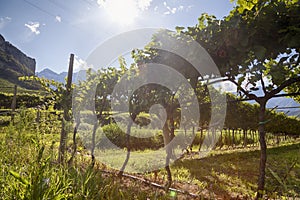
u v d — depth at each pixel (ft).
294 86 10.11
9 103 59.00
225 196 10.57
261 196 7.86
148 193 8.26
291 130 50.16
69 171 7.84
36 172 5.62
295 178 14.32
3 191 5.66
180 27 10.73
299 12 7.58
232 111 35.68
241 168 20.45
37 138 9.29
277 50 8.16
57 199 5.25
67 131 12.03
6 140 10.19
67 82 14.43
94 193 6.72
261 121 8.44
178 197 8.46
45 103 14.53
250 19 8.22
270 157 29.07
